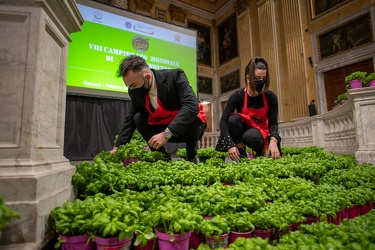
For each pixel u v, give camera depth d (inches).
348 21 379.2
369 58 354.0
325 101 412.5
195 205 63.2
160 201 59.9
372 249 40.8
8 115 53.2
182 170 98.4
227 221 54.7
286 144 374.3
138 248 52.1
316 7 428.1
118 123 294.7
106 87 285.7
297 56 451.2
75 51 269.0
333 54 399.2
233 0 610.2
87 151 272.2
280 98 479.8
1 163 50.4
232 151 123.9
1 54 54.2
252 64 128.8
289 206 63.7
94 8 283.9
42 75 58.4
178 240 48.8
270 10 508.1
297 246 45.3
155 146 99.7
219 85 656.4
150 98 116.7
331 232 49.0
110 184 74.1
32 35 55.7
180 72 115.2
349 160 141.7
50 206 54.1
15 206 47.4
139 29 317.4
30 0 55.4
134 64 101.0
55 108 67.4
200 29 650.8
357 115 155.3
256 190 71.1
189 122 104.8
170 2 600.1
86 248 50.0
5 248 45.5
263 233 56.4
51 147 63.1
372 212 62.3
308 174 104.0
